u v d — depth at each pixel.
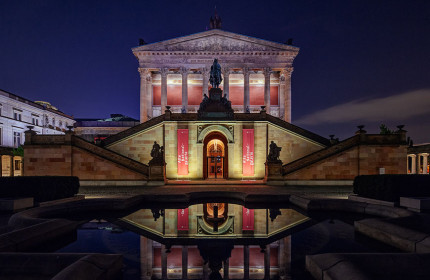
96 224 7.60
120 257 4.38
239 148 26.12
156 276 4.12
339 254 4.12
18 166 45.84
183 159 25.67
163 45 47.00
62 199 11.64
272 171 22.36
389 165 22.67
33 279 3.82
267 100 46.47
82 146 23.00
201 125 25.98
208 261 4.76
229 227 7.19
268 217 8.51
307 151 26.61
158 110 50.16
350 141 23.12
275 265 4.55
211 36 47.34
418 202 9.39
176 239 6.08
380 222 6.24
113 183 21.70
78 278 3.41
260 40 46.94
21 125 48.34
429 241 4.73
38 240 5.59
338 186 21.03
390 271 3.82
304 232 6.67
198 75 50.56
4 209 9.47
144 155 25.91
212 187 19.64
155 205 11.04
